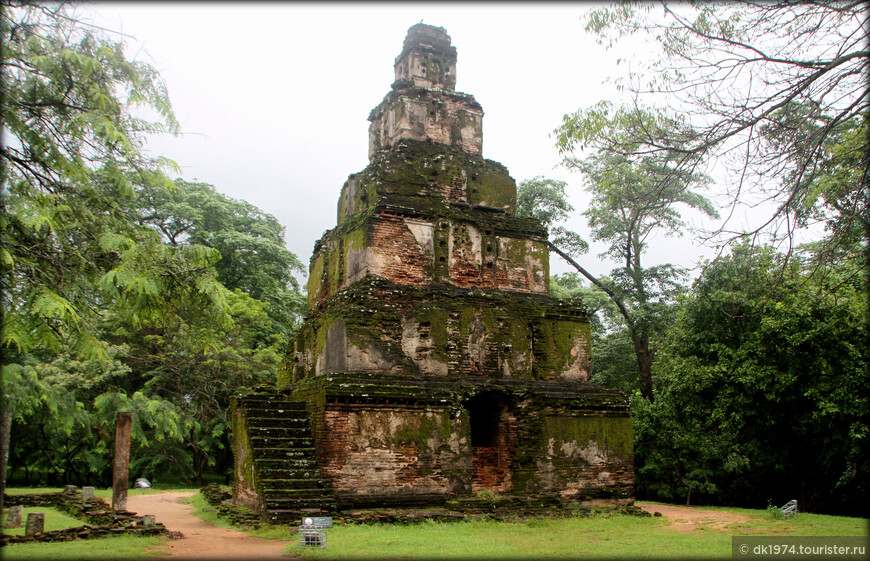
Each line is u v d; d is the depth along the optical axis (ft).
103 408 90.53
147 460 104.99
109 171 39.24
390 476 55.26
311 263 80.33
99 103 38.65
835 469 78.33
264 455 53.26
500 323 65.51
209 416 109.81
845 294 63.77
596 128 43.70
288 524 48.98
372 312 60.29
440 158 70.49
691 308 76.84
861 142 39.45
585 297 119.65
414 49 75.46
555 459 61.67
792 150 38.17
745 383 69.26
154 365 107.45
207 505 68.49
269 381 108.99
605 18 42.01
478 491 61.62
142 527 47.32
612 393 67.00
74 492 72.49
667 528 51.98
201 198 129.18
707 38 38.78
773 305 66.28
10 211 35.35
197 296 40.37
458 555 38.63
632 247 112.27
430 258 66.64
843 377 64.13
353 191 72.84
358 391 55.31
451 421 58.34
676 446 82.74
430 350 61.98
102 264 40.29
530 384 64.64
